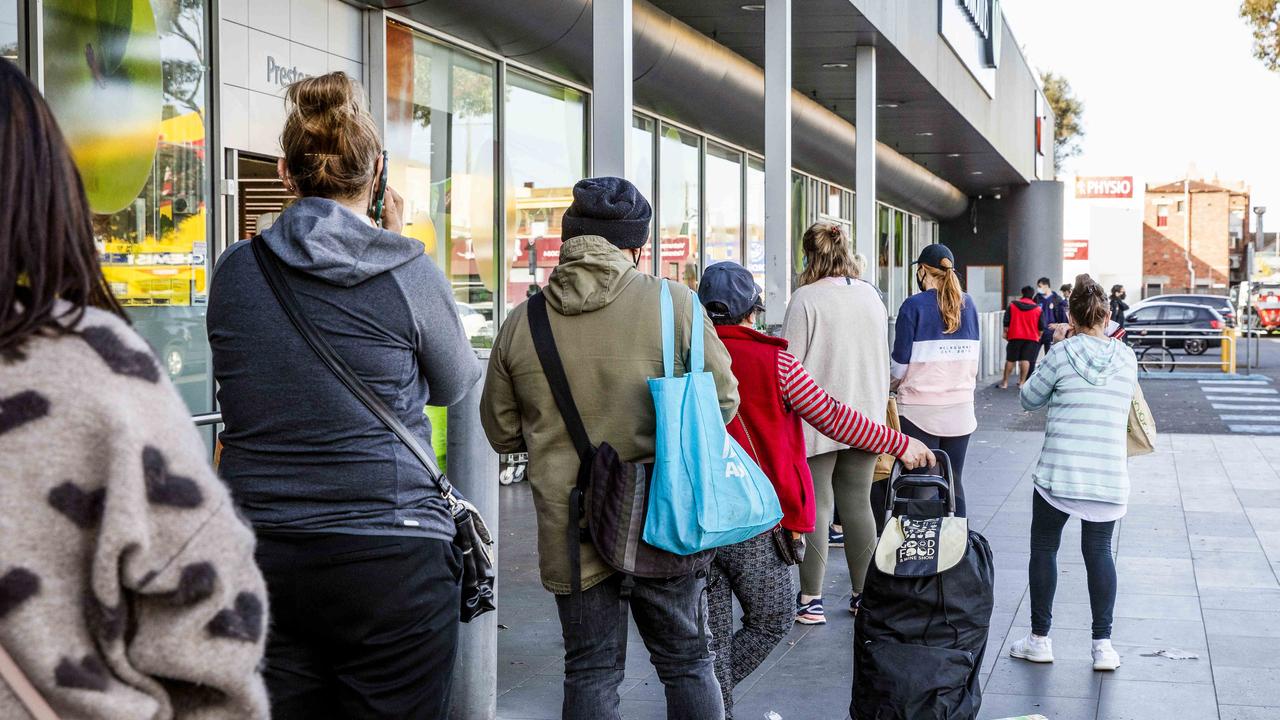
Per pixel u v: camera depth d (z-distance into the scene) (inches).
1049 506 212.1
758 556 164.1
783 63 420.2
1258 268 2731.3
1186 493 414.0
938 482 164.2
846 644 224.5
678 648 132.0
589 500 126.3
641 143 574.6
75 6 240.5
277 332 100.0
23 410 47.4
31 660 47.0
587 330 129.9
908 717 150.3
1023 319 870.4
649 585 128.6
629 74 289.1
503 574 289.0
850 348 228.1
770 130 422.0
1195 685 202.4
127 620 49.9
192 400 275.4
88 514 48.5
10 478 47.0
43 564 47.3
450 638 106.0
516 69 453.1
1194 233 3796.8
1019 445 550.9
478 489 169.3
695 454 125.7
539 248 477.4
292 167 106.6
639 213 134.9
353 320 100.3
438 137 399.5
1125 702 193.6
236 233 296.8
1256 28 1029.8
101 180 248.8
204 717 52.1
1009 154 1098.7
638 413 128.6
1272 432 611.2
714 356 131.9
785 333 230.7
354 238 100.8
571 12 377.1
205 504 51.0
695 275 657.0
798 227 846.5
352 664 101.2
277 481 100.0
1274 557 307.4
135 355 50.9
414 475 103.0
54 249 50.6
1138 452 212.8
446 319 105.4
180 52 276.2
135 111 259.8
